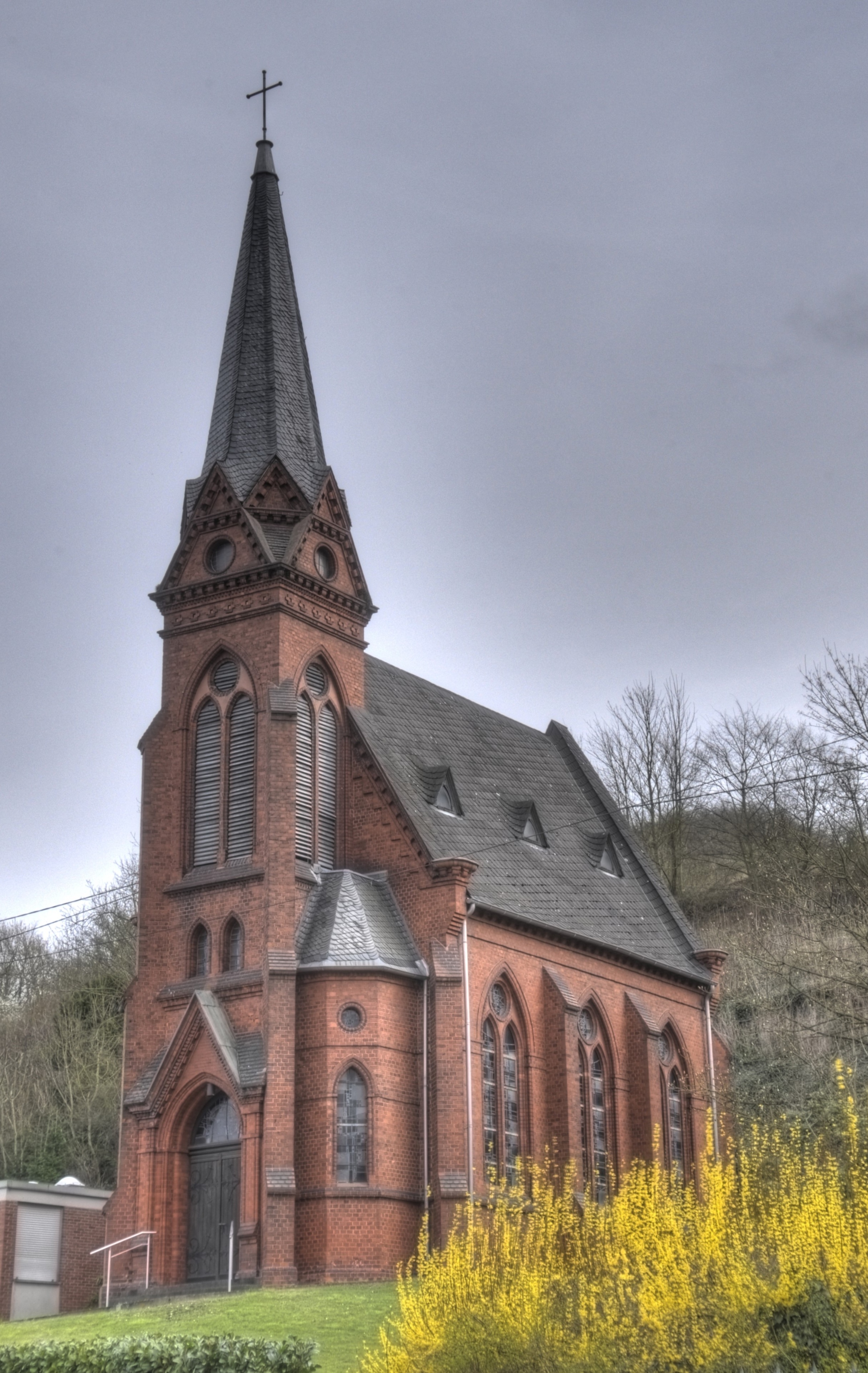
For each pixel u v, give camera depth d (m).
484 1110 55.00
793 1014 67.12
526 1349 28.11
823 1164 33.59
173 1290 50.28
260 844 54.19
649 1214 30.92
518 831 65.94
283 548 57.25
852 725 72.62
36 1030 92.94
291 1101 50.56
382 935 53.97
